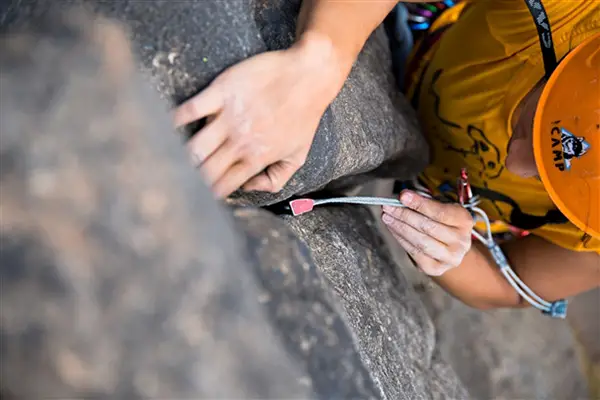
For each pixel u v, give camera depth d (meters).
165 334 0.35
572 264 1.15
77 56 0.36
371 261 1.04
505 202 1.20
